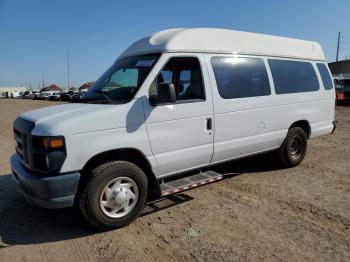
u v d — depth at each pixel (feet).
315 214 15.46
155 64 15.37
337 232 13.78
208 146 17.17
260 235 13.57
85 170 13.94
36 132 13.04
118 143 14.05
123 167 14.14
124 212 14.47
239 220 14.94
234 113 18.16
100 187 13.66
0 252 12.80
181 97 16.15
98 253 12.60
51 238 13.82
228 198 17.56
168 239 13.46
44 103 130.00
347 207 16.19
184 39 16.52
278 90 20.80
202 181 16.56
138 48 17.22
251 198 17.52
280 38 21.76
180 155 16.11
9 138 38.22
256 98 19.31
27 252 12.77
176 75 16.02
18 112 81.10
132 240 13.48
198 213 15.78
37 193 13.07
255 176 21.24
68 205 13.32
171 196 17.93
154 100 14.69
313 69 23.81
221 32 18.24
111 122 13.88
